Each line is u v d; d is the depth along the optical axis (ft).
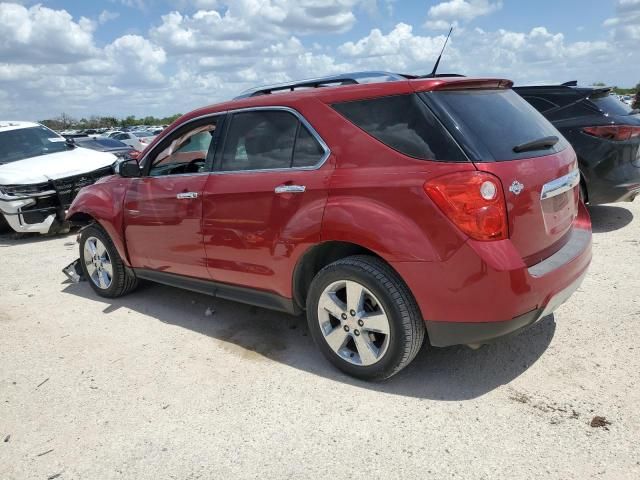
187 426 10.30
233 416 10.52
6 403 11.63
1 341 15.02
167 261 15.19
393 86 10.61
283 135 12.00
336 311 11.26
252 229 12.37
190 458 9.37
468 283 9.44
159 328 15.16
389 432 9.62
